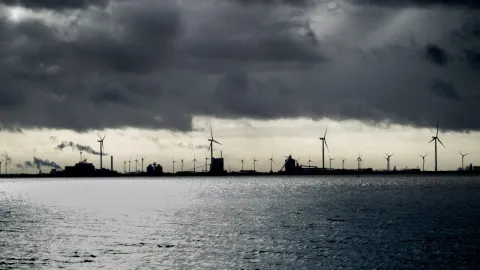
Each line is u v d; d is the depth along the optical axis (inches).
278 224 5315.0
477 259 3390.7
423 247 3794.3
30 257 3570.4
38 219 6156.5
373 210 6717.5
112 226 5359.3
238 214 6501.0
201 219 5954.7
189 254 3646.7
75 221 5900.6
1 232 4881.9
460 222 5275.6
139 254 3659.0
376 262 3334.2
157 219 6028.5
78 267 3272.6
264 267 3238.2
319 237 4347.9
